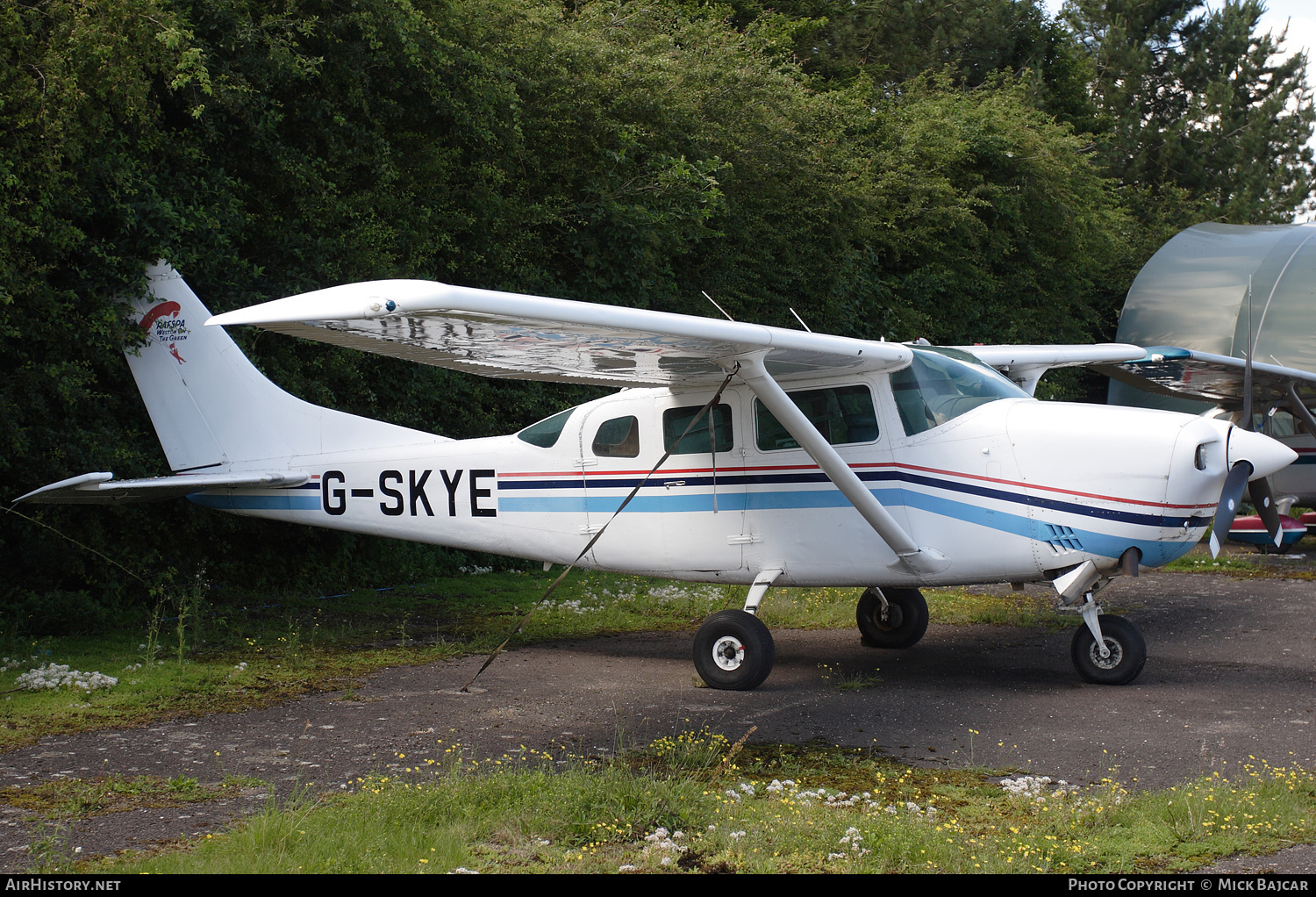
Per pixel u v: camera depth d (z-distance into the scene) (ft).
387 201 31.48
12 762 15.03
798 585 21.74
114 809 12.84
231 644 24.20
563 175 37.68
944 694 19.71
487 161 34.47
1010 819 12.52
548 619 27.94
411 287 13.55
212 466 25.57
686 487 22.13
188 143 27.84
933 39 90.84
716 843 11.39
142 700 18.94
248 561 31.45
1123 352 30.48
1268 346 56.29
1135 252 77.36
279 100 29.63
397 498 24.73
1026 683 20.70
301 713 18.26
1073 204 62.80
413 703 19.03
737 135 42.01
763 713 18.35
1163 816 12.21
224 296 28.68
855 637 26.18
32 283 22.68
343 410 32.63
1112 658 20.38
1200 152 120.47
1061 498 19.43
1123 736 16.44
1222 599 31.48
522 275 35.81
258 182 30.04
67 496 22.54
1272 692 19.49
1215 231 64.95
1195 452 18.88
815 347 18.48
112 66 22.97
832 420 21.11
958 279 55.52
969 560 20.17
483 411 36.65
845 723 17.58
